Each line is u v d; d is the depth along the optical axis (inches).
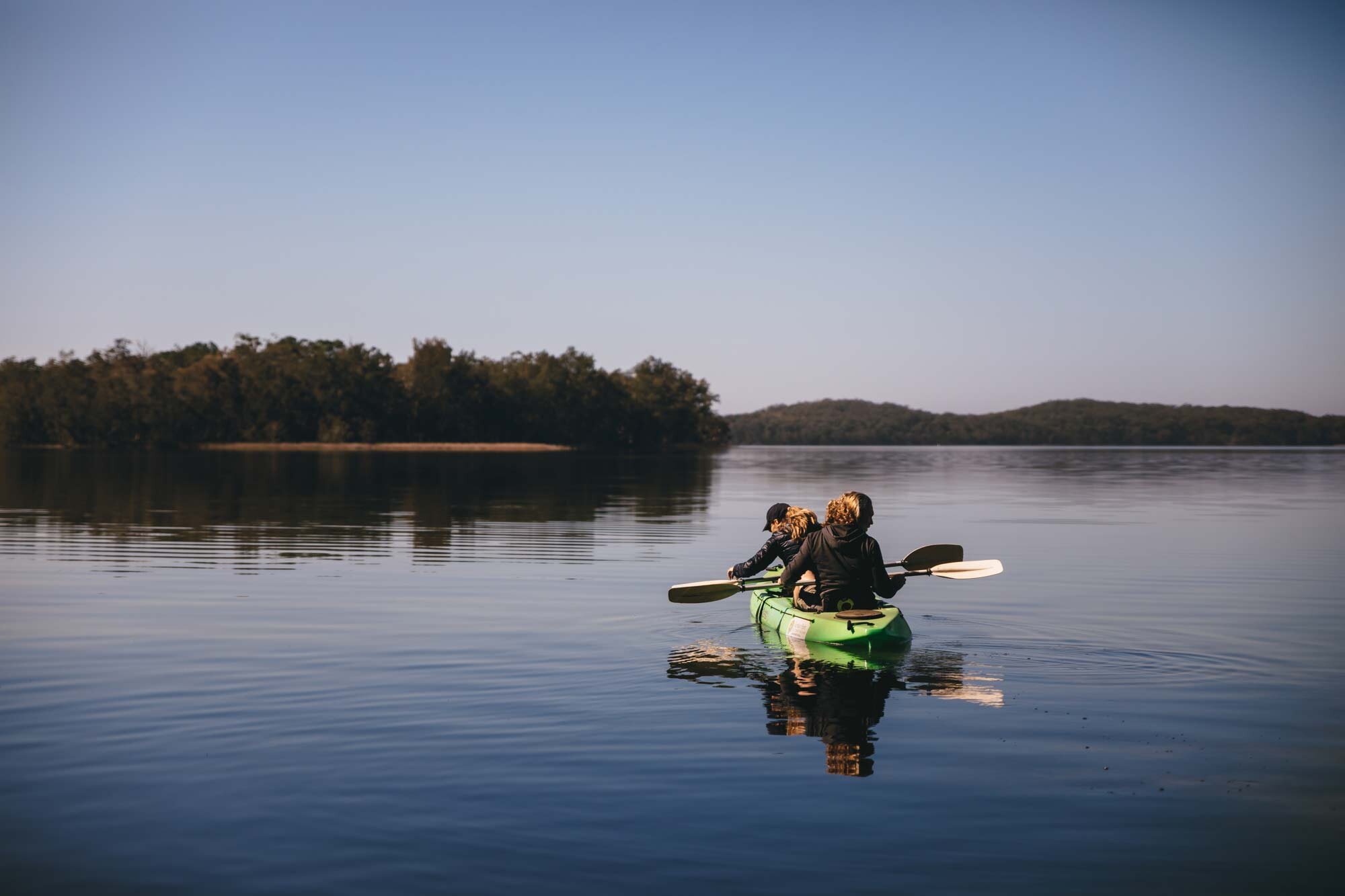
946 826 152.1
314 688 238.2
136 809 159.5
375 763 181.0
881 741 194.5
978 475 1804.9
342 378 4921.3
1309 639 301.4
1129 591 408.8
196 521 727.7
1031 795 165.3
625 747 189.9
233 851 143.8
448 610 356.8
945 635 306.8
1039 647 286.4
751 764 180.2
